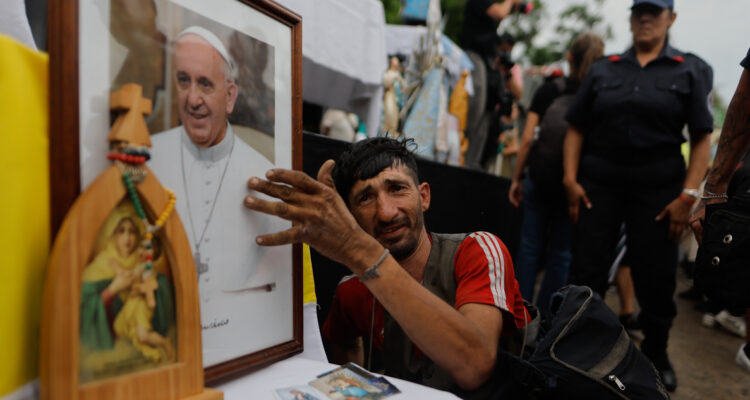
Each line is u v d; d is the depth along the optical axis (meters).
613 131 2.06
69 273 0.47
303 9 1.76
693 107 1.96
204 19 0.65
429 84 2.70
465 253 1.05
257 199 0.70
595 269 2.19
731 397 2.15
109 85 0.53
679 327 3.27
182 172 0.61
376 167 1.04
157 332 0.57
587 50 2.59
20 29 0.83
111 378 0.51
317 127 2.89
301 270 0.81
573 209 2.29
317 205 0.74
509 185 3.62
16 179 0.48
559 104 2.65
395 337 1.07
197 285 0.60
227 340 0.67
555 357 0.98
